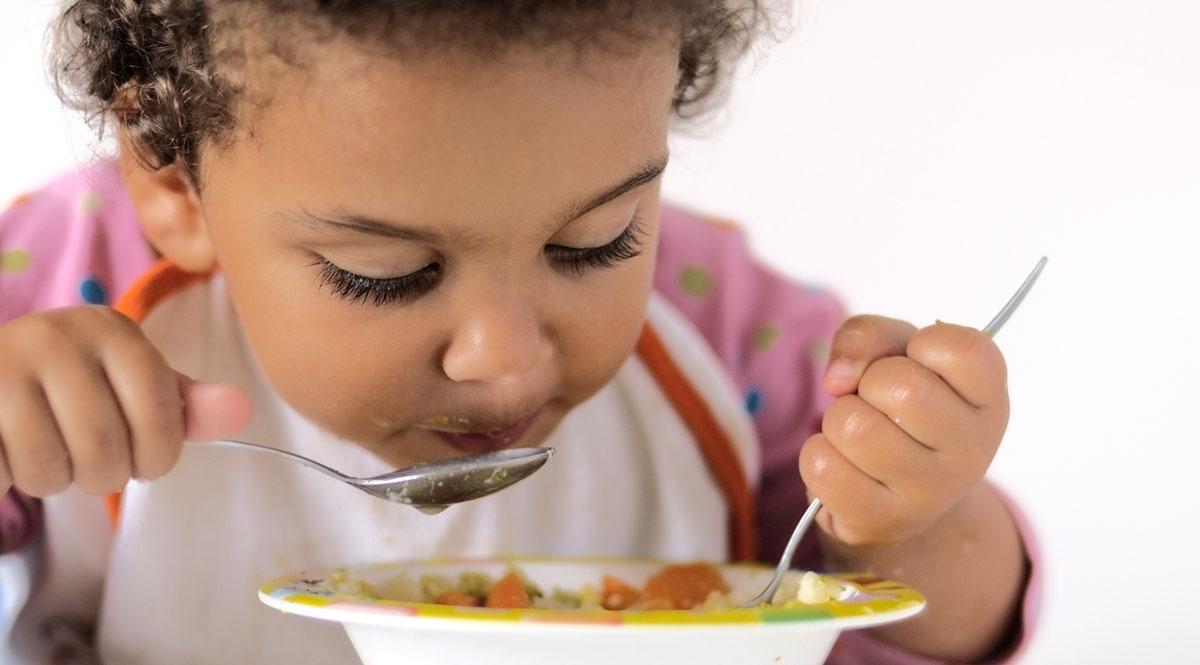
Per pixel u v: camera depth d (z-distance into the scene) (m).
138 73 1.13
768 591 1.08
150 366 1.02
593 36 0.93
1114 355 2.05
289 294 1.03
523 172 0.93
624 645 0.83
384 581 1.09
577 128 0.94
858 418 1.04
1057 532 1.97
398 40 0.90
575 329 1.05
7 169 1.88
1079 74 2.08
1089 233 2.07
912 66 2.10
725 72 1.27
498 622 0.82
